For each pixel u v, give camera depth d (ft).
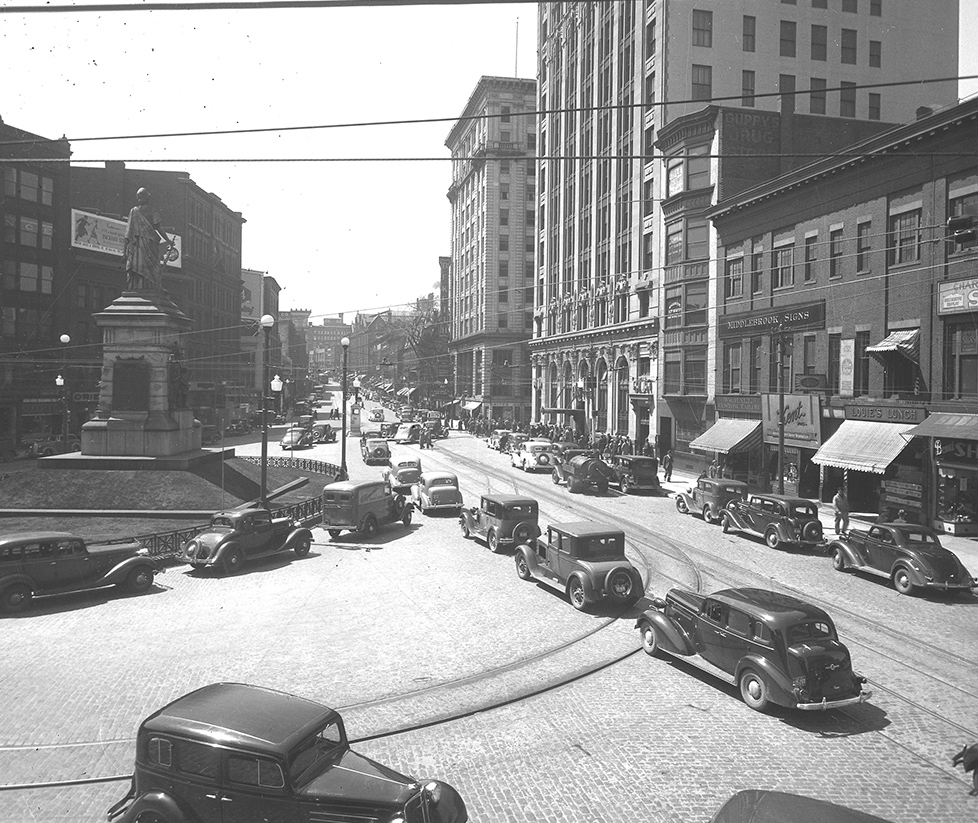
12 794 29.27
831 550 69.97
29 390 179.73
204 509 93.50
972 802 28.89
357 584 64.03
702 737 34.63
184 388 112.06
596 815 27.73
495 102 300.61
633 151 178.19
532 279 303.68
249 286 388.78
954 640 49.06
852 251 103.96
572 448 155.22
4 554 55.21
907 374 95.76
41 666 43.80
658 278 161.79
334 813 23.45
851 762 32.14
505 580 65.16
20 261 179.52
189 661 44.75
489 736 34.71
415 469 117.08
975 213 85.97
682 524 93.30
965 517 87.56
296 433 210.38
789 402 115.34
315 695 39.47
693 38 160.45
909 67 168.04
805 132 143.13
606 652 46.78
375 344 652.48
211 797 24.20
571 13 223.92
